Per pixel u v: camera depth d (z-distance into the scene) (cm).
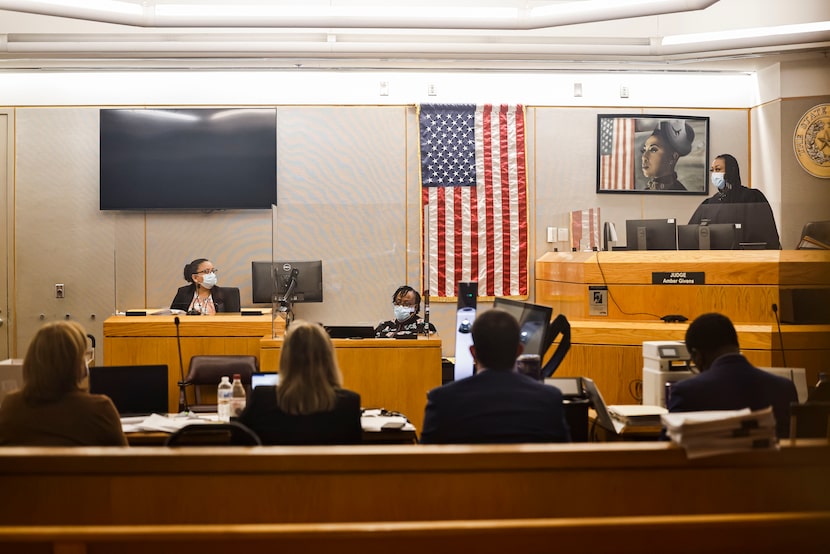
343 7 640
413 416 538
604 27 789
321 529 232
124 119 831
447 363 725
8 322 829
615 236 693
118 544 239
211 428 293
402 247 668
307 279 642
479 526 235
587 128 882
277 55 767
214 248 823
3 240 831
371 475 240
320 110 856
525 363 389
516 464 242
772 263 562
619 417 397
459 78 872
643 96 888
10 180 832
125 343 598
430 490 241
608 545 246
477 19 644
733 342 336
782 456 250
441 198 855
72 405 317
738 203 673
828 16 744
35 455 238
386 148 860
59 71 827
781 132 838
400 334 556
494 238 861
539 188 876
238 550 240
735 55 788
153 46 747
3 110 832
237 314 641
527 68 841
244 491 239
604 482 245
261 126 843
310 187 855
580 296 624
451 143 860
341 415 324
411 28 652
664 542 247
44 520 238
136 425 407
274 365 544
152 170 834
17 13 754
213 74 852
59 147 834
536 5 772
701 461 247
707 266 576
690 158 891
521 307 436
